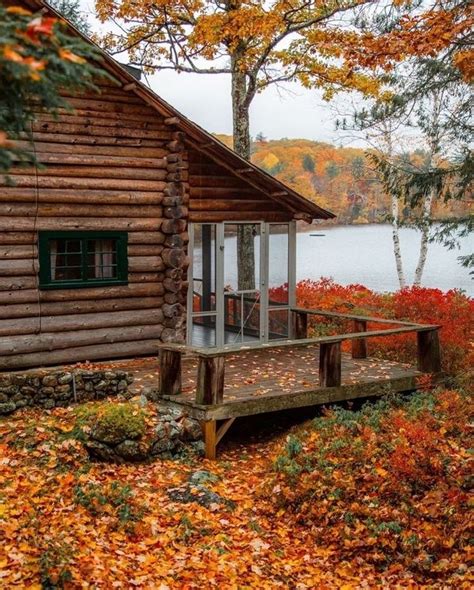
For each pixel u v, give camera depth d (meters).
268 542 8.04
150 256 13.80
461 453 9.19
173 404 10.96
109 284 13.29
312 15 19.73
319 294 21.33
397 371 13.38
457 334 15.52
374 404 12.18
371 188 55.62
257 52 19.86
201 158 14.34
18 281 12.26
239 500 9.05
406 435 9.59
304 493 8.80
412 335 15.44
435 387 13.11
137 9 20.14
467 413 10.88
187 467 9.87
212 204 14.51
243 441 11.62
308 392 11.54
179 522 8.05
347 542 7.79
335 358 11.89
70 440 9.41
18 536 6.66
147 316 13.76
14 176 12.11
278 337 15.87
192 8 20.05
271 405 11.11
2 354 12.15
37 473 8.63
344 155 58.53
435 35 11.61
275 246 15.60
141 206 13.59
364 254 56.00
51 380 10.85
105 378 11.28
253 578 7.08
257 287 15.42
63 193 12.58
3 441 9.46
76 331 12.95
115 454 9.51
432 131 20.59
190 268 14.23
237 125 20.47
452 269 44.31
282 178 59.22
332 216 15.67
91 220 12.98
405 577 7.22
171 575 6.82
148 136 13.51
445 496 8.09
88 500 7.97
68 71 4.14
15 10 3.84
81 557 6.55
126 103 13.21
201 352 10.47
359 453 9.33
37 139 12.35
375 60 12.35
